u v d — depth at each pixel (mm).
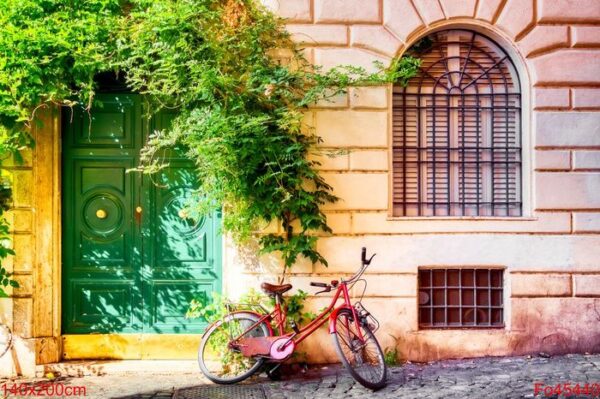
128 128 6398
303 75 6059
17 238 6039
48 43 5707
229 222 6039
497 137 6574
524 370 5781
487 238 6312
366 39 6297
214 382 5695
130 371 6125
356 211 6270
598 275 6355
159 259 6410
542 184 6348
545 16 6379
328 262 6246
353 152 6270
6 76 5641
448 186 6555
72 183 6355
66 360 6250
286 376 5918
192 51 5773
